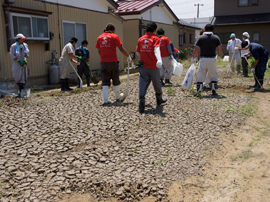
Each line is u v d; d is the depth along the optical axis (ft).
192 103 22.39
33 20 30.94
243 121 18.33
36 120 17.92
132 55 57.52
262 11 86.12
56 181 10.84
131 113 19.52
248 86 29.73
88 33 41.91
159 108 20.84
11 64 28.66
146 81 19.63
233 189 11.00
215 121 18.12
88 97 25.12
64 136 15.23
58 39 35.78
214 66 24.26
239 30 86.02
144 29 59.52
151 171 11.76
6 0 27.14
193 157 13.20
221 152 14.01
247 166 12.68
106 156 13.01
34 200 9.68
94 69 43.88
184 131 16.28
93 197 10.09
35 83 32.50
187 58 81.97
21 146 13.85
